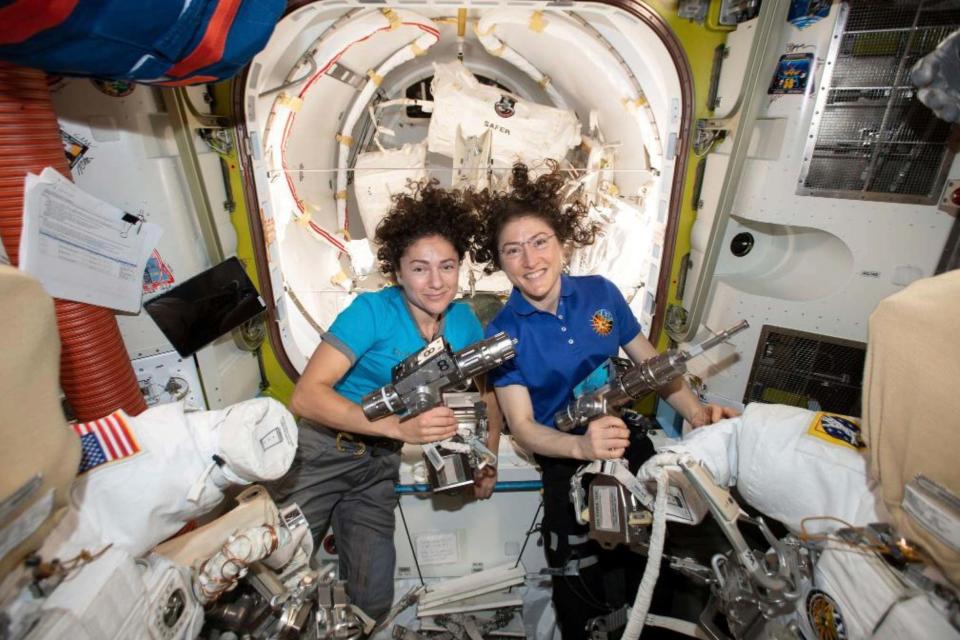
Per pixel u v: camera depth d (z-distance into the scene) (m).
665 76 2.03
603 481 1.37
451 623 1.94
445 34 2.70
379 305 1.67
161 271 1.62
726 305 2.00
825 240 1.79
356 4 1.77
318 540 1.94
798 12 1.59
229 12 1.05
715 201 1.95
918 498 0.76
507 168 2.54
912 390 0.73
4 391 0.64
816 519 1.05
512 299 1.72
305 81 2.18
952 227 1.51
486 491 1.95
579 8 1.83
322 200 2.79
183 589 1.03
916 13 1.42
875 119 1.56
